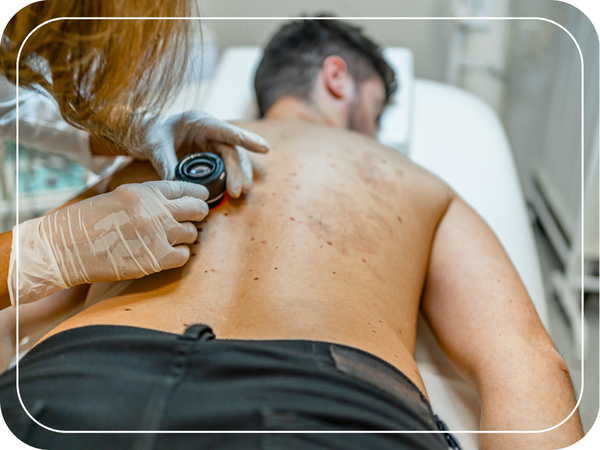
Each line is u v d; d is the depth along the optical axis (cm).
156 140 86
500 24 197
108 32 56
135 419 48
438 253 93
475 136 148
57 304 92
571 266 158
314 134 97
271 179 85
